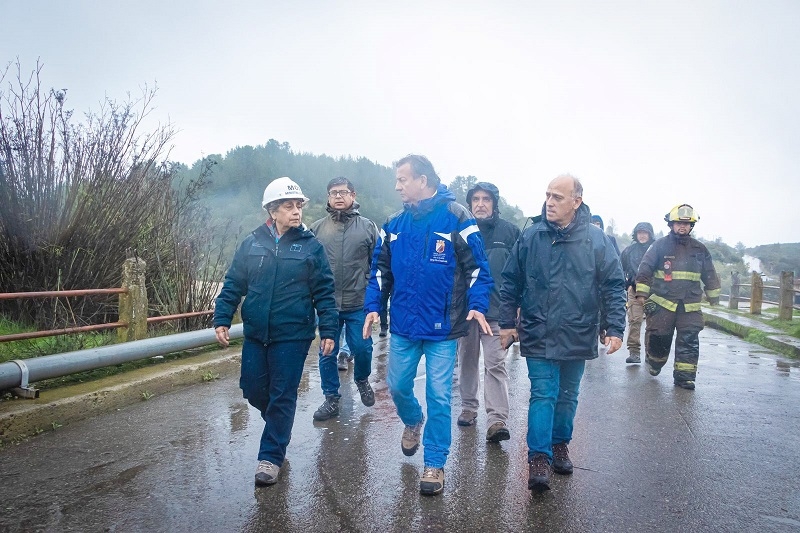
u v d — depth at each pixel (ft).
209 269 29.30
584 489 12.62
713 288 23.00
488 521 11.07
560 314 12.69
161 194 27.96
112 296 25.41
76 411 16.71
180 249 28.09
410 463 14.03
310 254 13.20
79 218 24.23
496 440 15.65
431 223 12.66
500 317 13.60
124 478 12.85
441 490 12.38
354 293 18.26
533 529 10.78
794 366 27.63
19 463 13.62
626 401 20.47
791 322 39.91
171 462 13.82
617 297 12.74
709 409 19.39
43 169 24.09
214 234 31.01
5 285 24.25
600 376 24.98
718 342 36.81
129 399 18.61
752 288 48.11
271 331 12.87
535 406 12.73
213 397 19.65
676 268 23.20
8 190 23.48
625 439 16.06
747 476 13.42
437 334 12.43
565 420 13.48
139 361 21.84
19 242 24.02
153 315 27.14
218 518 11.06
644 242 32.91
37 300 24.00
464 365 16.92
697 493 12.44
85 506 11.50
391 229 13.16
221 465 13.69
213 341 24.18
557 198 12.78
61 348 20.65
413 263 12.55
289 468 13.61
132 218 26.08
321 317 13.43
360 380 18.58
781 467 14.02
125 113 26.22
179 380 20.84
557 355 12.58
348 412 18.45
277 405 12.94
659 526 10.94
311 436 16.01
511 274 13.53
